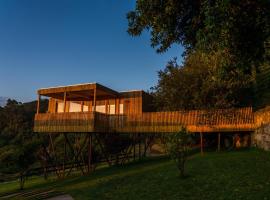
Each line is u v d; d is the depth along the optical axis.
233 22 8.04
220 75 10.20
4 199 18.58
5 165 24.06
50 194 17.44
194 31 9.77
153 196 12.77
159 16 9.66
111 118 27.69
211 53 9.33
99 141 29.12
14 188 24.19
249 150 21.67
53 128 27.08
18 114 91.44
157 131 25.89
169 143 16.33
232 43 8.48
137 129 26.61
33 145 24.66
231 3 7.70
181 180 14.74
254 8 8.10
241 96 28.28
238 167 15.43
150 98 33.47
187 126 24.91
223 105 25.00
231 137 27.86
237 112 23.52
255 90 29.17
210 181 13.55
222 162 17.48
